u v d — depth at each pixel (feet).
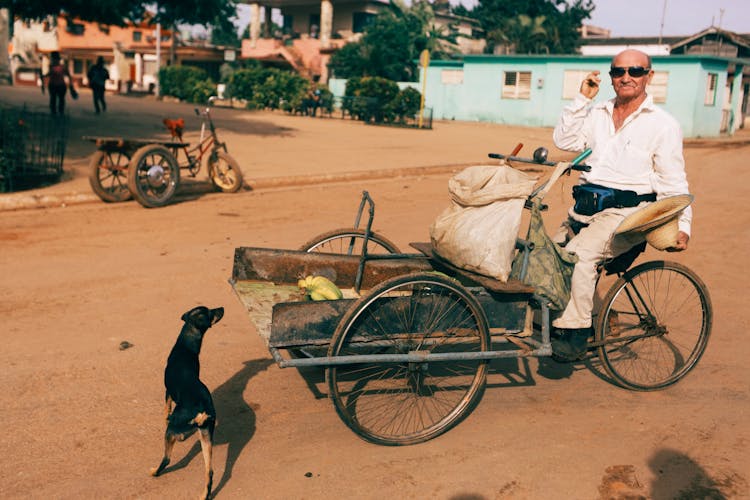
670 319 19.77
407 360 12.42
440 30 127.03
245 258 14.51
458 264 13.67
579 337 14.56
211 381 14.89
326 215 32.27
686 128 93.97
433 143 68.13
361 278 15.02
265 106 108.58
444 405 14.25
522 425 13.58
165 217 30.48
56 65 61.46
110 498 10.55
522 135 85.66
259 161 47.37
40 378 14.44
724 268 25.45
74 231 27.25
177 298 19.94
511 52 137.90
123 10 53.83
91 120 67.00
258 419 13.35
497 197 13.30
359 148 59.57
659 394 15.28
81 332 17.07
